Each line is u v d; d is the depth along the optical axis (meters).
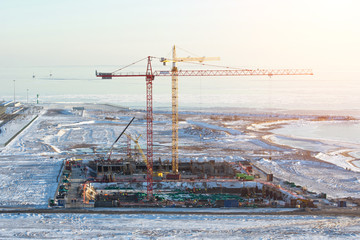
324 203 86.38
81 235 66.31
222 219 74.44
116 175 108.31
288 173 112.56
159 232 67.88
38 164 113.12
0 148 136.12
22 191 90.31
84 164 114.81
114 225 70.75
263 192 95.62
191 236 66.38
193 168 115.00
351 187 100.69
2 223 70.69
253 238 65.88
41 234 66.31
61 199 85.50
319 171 115.25
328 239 65.88
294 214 77.88
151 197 89.81
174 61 126.94
